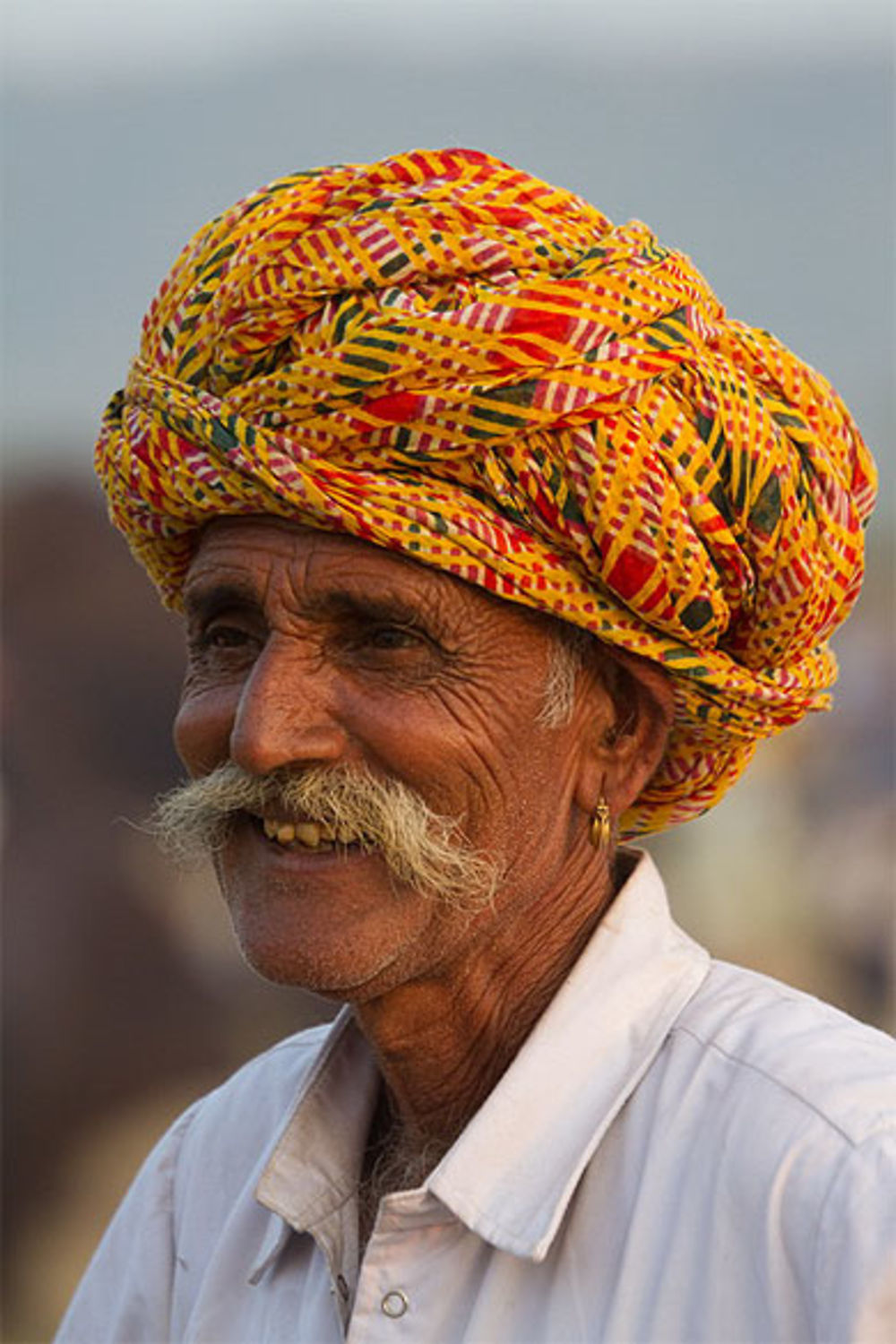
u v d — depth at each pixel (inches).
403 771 158.9
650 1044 156.7
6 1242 587.8
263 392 159.5
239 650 167.3
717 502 161.3
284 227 161.0
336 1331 165.0
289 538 160.6
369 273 157.5
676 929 168.4
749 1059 150.3
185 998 604.4
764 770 763.4
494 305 155.4
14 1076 586.9
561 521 158.1
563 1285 149.4
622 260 160.1
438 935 161.9
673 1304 143.6
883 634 813.9
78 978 589.9
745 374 164.9
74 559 648.4
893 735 767.7
